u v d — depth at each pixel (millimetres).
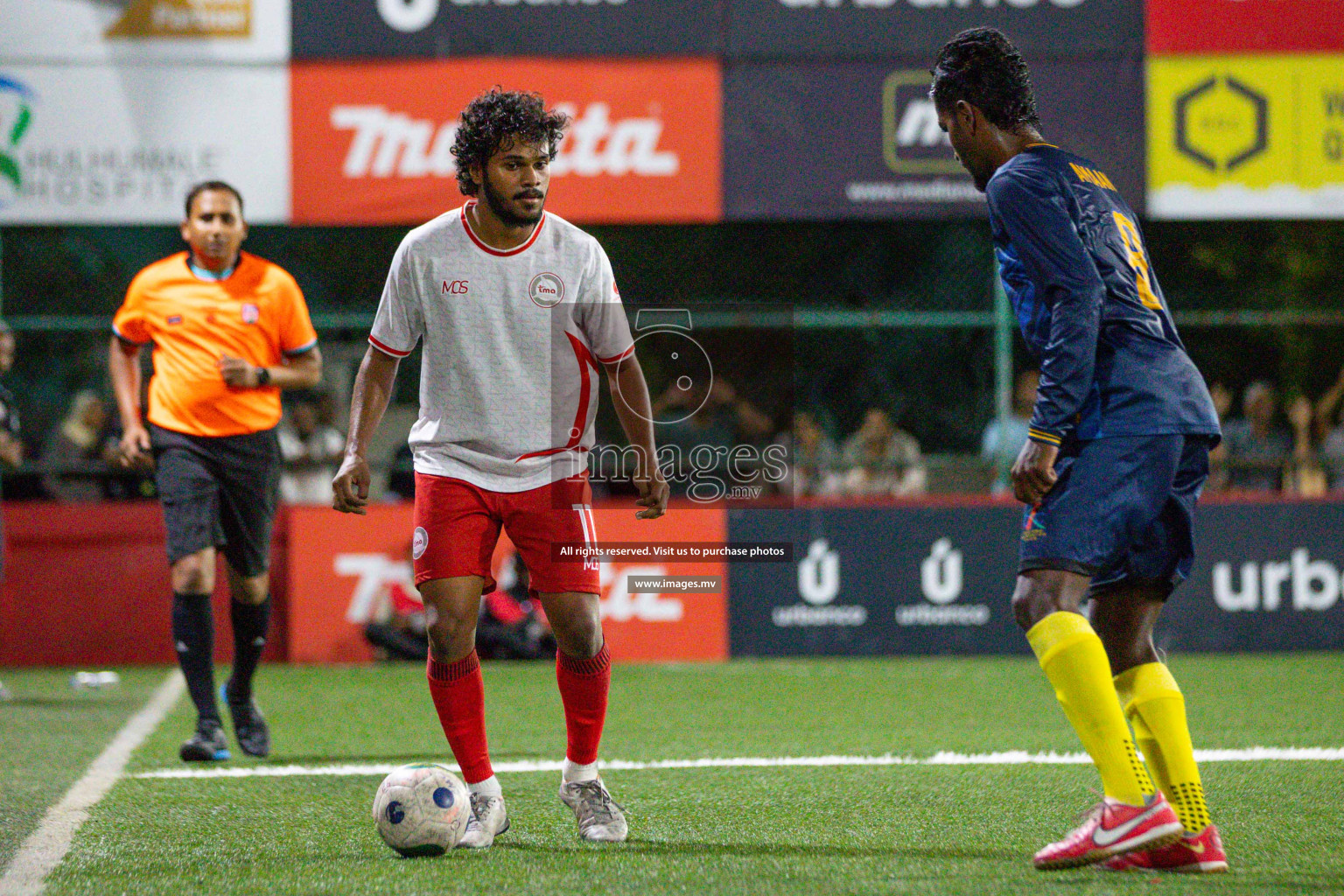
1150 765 12008
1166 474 11422
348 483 12789
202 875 11461
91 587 31156
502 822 12922
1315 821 13352
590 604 12789
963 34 12391
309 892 10828
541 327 12578
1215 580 31266
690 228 43438
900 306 43562
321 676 28453
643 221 30875
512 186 12133
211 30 30703
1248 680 26219
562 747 18984
